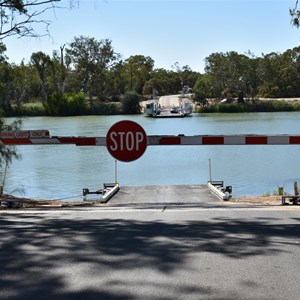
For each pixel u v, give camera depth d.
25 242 6.46
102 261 5.52
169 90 185.62
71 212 9.83
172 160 42.25
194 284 4.75
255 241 6.36
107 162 42.25
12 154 22.75
